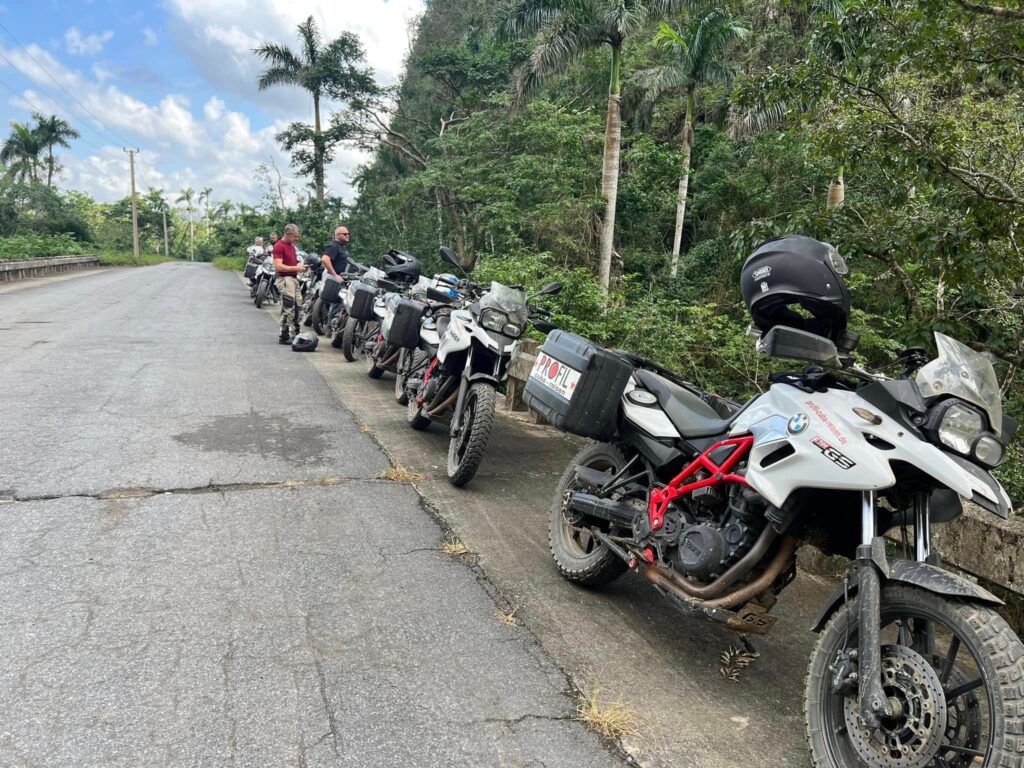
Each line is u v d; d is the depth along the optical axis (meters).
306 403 8.10
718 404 3.96
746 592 3.08
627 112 32.84
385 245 38.00
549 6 21.33
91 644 3.17
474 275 15.34
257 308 18.91
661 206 26.89
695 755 2.82
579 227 24.27
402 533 4.70
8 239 38.62
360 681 3.06
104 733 2.61
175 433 6.52
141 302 18.81
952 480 2.43
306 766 2.53
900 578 2.46
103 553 4.07
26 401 7.27
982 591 2.35
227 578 3.88
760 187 25.64
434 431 7.33
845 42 5.70
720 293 23.45
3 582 3.66
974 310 5.75
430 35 46.12
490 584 4.12
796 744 2.96
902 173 5.72
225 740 2.62
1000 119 6.46
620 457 4.12
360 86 40.53
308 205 41.28
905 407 2.63
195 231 129.62
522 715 2.94
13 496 4.79
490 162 28.44
